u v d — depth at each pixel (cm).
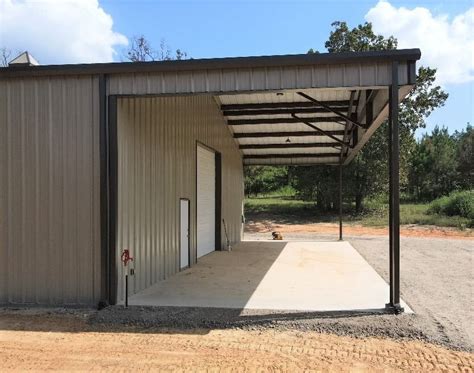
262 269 1086
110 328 591
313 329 578
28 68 701
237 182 1802
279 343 528
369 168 2914
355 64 664
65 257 708
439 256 1371
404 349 509
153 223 891
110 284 696
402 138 2792
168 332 572
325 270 1065
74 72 696
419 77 2752
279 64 668
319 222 2944
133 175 789
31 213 717
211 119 1351
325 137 1666
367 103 1003
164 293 793
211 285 873
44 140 715
